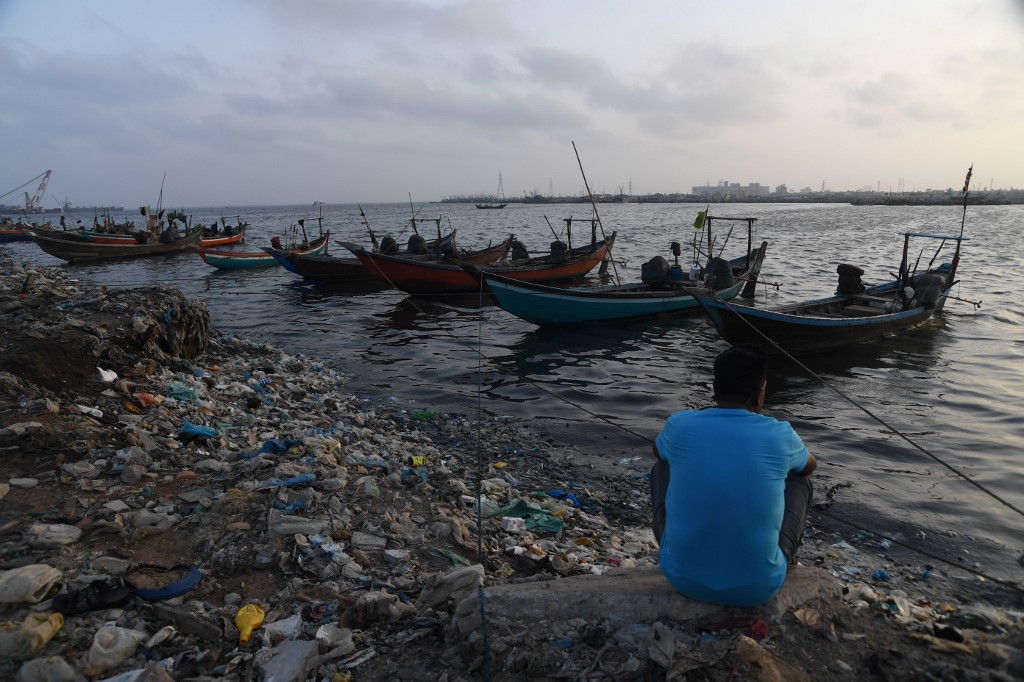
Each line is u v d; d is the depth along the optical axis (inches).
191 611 158.4
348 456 304.0
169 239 1648.6
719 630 131.3
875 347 613.6
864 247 1733.5
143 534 192.5
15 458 231.9
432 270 912.9
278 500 222.8
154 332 420.8
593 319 714.8
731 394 136.4
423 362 582.6
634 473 336.5
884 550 255.0
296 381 481.7
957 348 604.1
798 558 247.4
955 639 139.0
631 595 141.3
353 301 950.4
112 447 257.3
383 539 208.7
